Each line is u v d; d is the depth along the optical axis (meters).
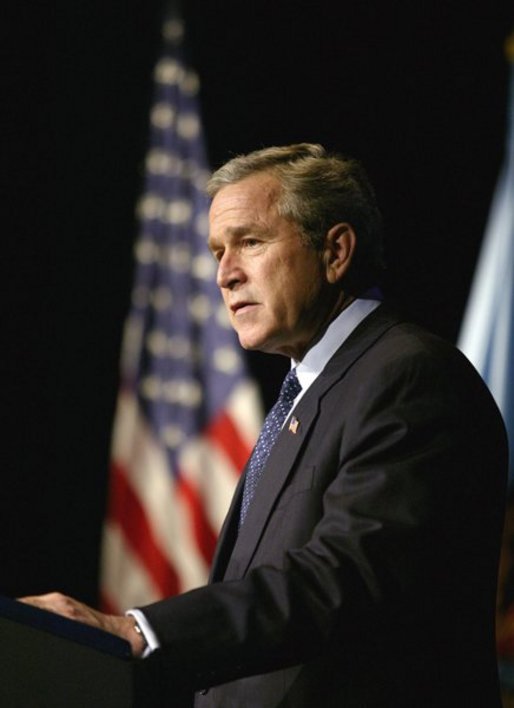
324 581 4.47
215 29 14.02
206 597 4.45
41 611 3.69
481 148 13.97
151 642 4.30
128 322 13.60
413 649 4.83
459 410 4.95
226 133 13.87
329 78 14.02
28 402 13.45
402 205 13.87
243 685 4.98
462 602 4.93
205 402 13.32
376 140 13.93
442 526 4.69
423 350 5.14
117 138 13.87
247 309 5.66
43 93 13.69
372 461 4.79
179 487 13.12
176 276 13.55
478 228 13.89
